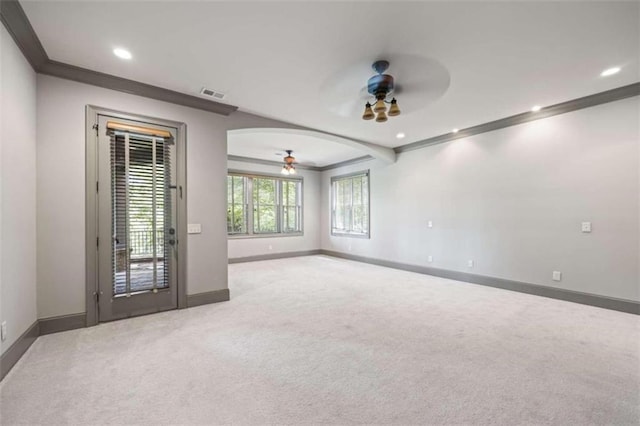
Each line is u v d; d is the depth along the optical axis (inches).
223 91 128.4
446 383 74.5
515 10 78.7
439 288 173.0
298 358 87.8
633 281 126.3
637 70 111.4
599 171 135.1
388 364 84.2
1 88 76.1
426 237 214.5
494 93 131.9
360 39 91.9
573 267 143.5
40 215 102.7
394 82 120.3
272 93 130.6
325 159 285.7
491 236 175.8
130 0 73.9
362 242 273.3
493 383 74.4
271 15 80.6
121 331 107.4
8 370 78.6
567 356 88.5
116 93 117.6
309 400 67.7
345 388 72.5
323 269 236.4
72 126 108.9
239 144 227.1
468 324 115.4
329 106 145.3
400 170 234.8
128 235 120.6
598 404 65.9
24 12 77.7
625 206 128.3
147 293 125.3
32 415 61.9
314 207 324.8
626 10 78.4
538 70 111.3
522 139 161.3
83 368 81.0
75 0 73.6
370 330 109.7
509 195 167.2
